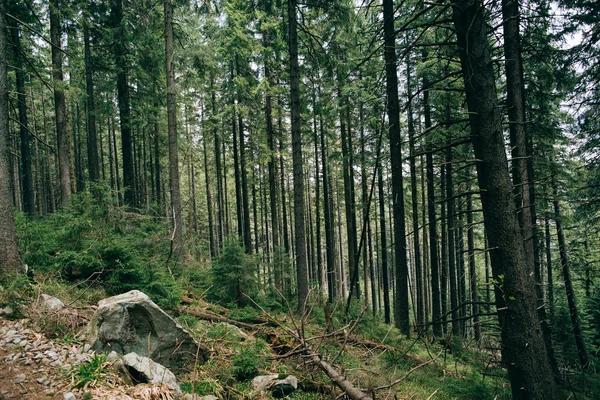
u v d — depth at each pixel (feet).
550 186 39.88
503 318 15.02
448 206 52.21
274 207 60.75
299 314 31.65
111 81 58.54
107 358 14.94
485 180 15.39
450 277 53.11
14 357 14.01
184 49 47.19
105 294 22.34
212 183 122.11
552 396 14.05
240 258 33.99
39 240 25.66
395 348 28.55
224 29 56.44
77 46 61.72
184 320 23.59
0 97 21.36
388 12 30.14
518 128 22.77
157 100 57.62
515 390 14.70
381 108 43.98
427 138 41.98
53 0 43.70
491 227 15.25
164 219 39.17
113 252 24.50
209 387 15.93
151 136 74.69
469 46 15.42
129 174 52.03
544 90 32.24
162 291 25.99
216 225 120.47
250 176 70.49
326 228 71.51
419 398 20.44
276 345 24.08
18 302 17.83
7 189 20.97
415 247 58.54
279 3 40.65
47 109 99.40
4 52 22.22
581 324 45.62
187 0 46.34
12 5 38.27
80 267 24.38
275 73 59.06
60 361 14.23
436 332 49.29
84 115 96.22
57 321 17.03
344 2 36.09
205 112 81.51
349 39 40.78
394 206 31.96
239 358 19.26
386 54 30.71
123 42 51.03
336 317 33.65
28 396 11.99
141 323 16.97
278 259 47.62
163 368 15.24
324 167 70.59
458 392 22.67
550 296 39.11
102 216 28.19
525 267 14.88
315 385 18.65
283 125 72.54
